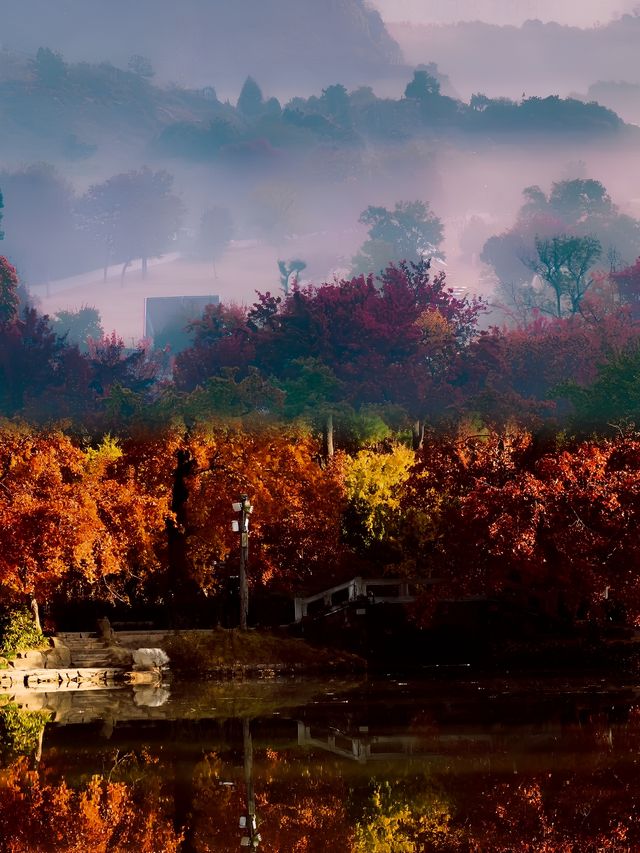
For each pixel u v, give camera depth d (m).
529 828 31.53
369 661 67.50
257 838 31.23
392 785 36.28
